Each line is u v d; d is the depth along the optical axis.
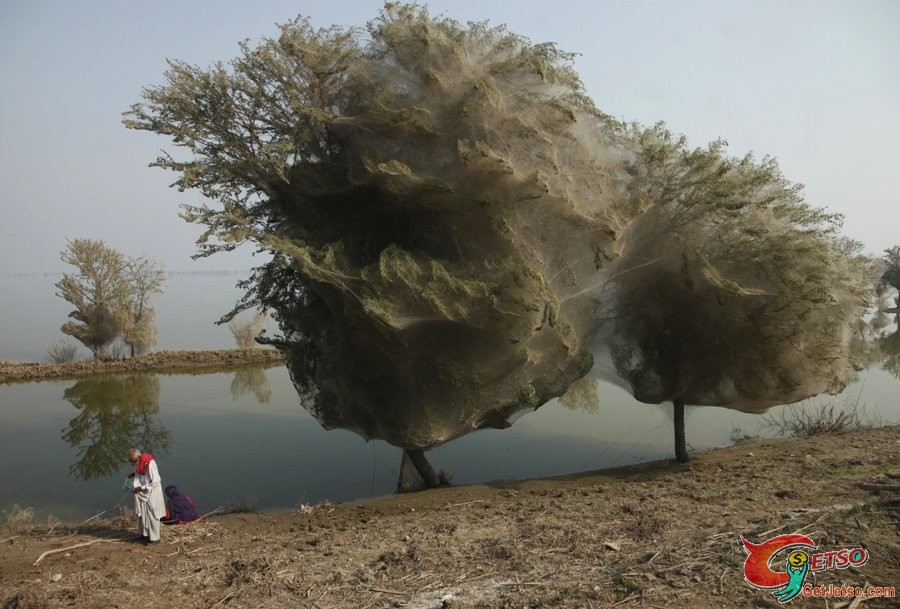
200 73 9.68
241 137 10.02
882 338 30.34
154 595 6.59
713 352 11.10
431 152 9.62
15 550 8.16
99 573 7.29
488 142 9.45
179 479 12.84
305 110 9.29
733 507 7.89
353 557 7.37
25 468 13.61
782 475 9.57
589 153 10.09
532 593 5.71
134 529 9.16
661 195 10.74
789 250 10.25
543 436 15.90
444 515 9.30
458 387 10.23
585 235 10.16
